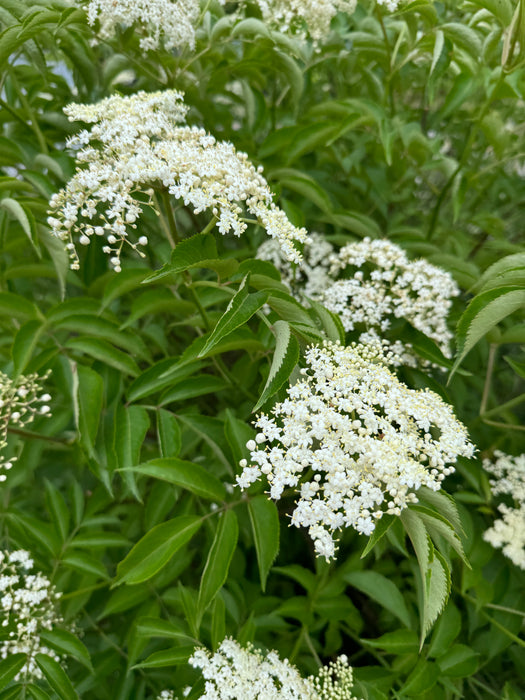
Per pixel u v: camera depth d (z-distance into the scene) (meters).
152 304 0.48
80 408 0.47
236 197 0.39
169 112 0.46
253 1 0.61
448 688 0.47
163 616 0.57
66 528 0.54
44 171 0.62
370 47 0.63
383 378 0.38
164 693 0.47
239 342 0.45
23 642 0.47
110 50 0.69
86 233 0.40
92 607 0.60
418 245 0.60
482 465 0.57
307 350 0.39
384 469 0.34
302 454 0.35
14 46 0.51
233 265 0.39
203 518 0.41
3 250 0.60
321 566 0.53
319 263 0.64
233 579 0.58
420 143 0.62
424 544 0.33
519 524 0.52
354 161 0.68
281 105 0.76
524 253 0.42
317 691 0.43
